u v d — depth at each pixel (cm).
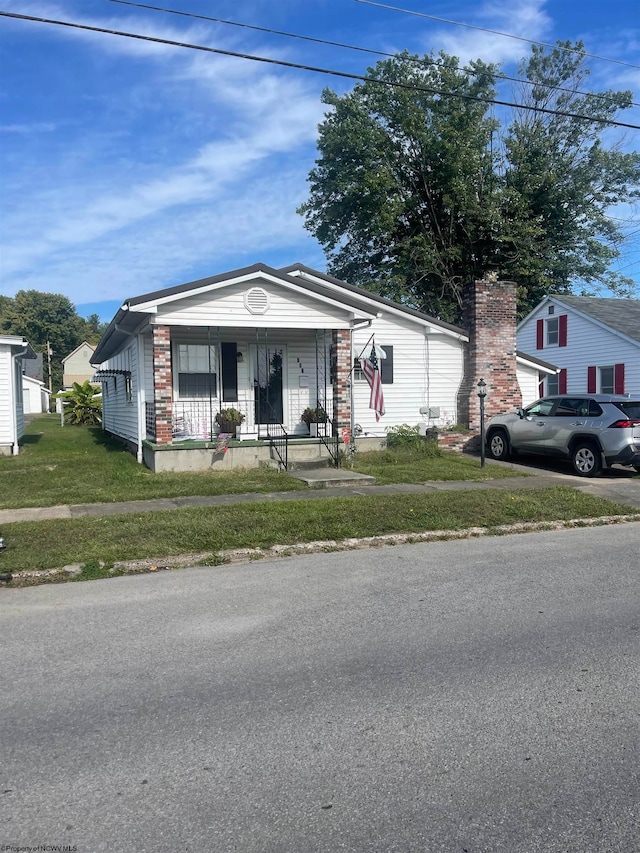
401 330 1672
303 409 1553
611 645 455
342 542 761
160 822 266
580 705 367
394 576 632
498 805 277
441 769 304
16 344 1535
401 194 2938
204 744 326
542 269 3073
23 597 567
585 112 3169
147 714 358
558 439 1364
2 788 290
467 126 2866
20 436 1875
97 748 323
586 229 3216
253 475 1199
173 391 1442
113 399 2183
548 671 412
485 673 409
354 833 259
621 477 1302
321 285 1631
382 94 2847
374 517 853
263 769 304
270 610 531
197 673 410
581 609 532
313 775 299
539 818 268
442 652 442
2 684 396
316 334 1518
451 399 1725
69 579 619
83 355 7306
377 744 326
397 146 2895
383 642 461
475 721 349
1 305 9006
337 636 472
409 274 2955
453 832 260
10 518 848
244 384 1497
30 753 319
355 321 1407
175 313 1254
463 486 1129
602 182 3203
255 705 367
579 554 727
